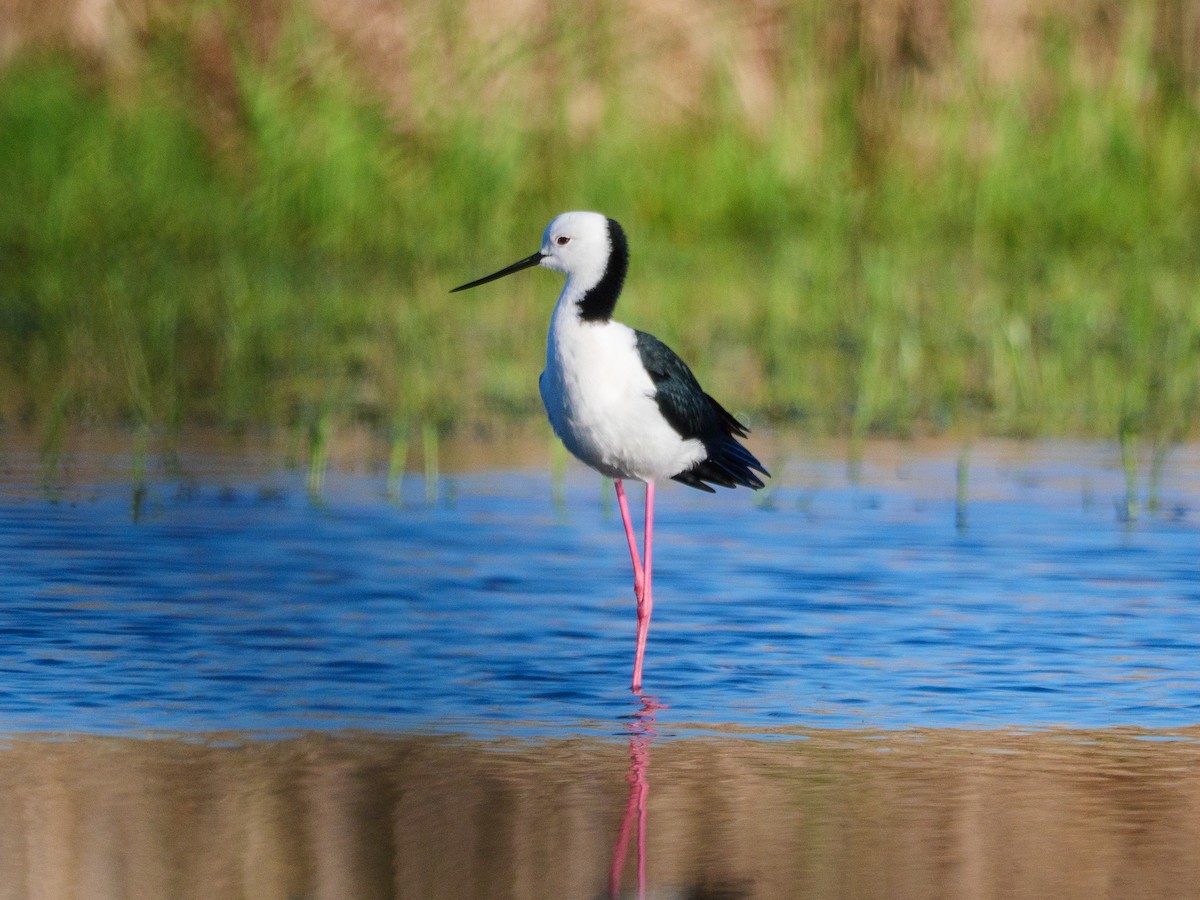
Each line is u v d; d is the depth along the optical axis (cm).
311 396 1623
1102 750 738
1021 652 884
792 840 636
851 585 1020
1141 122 2548
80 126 2419
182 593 983
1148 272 2194
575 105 2530
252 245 2370
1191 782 700
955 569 1056
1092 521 1184
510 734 757
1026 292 2097
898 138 2553
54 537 1114
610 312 948
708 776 704
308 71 2467
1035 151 2520
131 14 2533
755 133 2548
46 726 755
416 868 606
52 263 2239
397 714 782
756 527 1170
